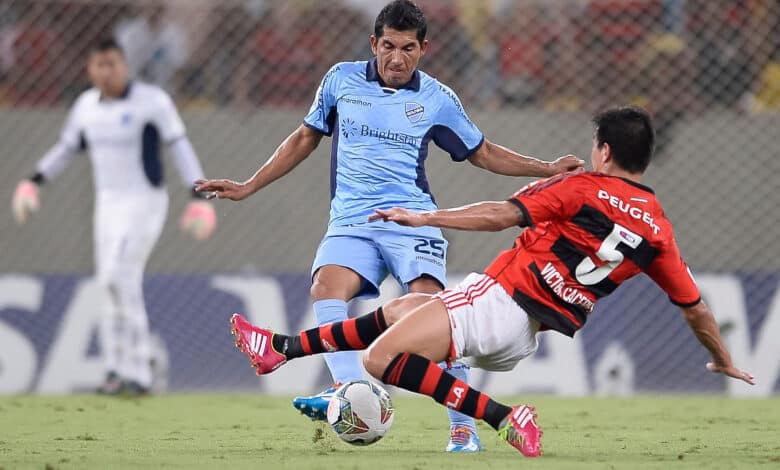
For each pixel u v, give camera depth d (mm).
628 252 13766
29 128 30297
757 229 28812
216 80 32312
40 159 30250
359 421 14648
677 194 29156
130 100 27047
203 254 29797
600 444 16969
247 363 29062
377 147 16891
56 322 29141
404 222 13297
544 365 28344
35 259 29859
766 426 20375
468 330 13781
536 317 13852
